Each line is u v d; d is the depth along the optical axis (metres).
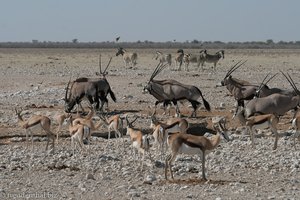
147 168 35.41
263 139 45.84
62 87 78.62
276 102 49.12
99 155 38.78
